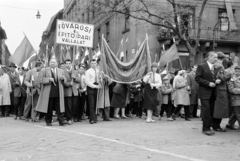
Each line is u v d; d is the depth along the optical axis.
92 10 20.39
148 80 10.30
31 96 10.96
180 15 20.75
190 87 12.08
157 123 9.98
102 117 12.19
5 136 7.05
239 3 26.12
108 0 19.81
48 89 9.19
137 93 12.52
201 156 5.11
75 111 10.56
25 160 4.78
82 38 12.05
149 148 5.70
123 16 24.55
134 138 6.78
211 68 7.54
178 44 24.11
